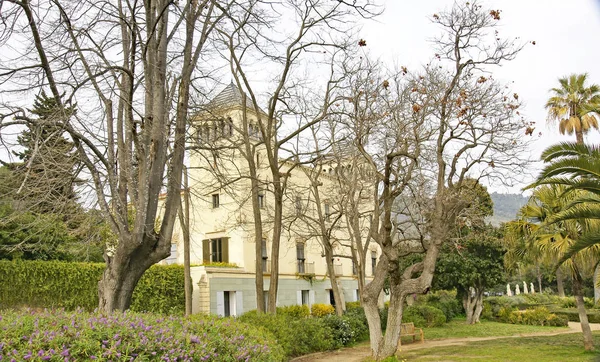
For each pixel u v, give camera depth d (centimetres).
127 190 943
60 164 876
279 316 1588
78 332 498
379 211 1515
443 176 1413
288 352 1489
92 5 912
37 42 830
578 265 1518
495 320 3117
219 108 1595
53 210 963
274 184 1748
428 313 2683
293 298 3062
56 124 860
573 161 1115
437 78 1548
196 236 2881
